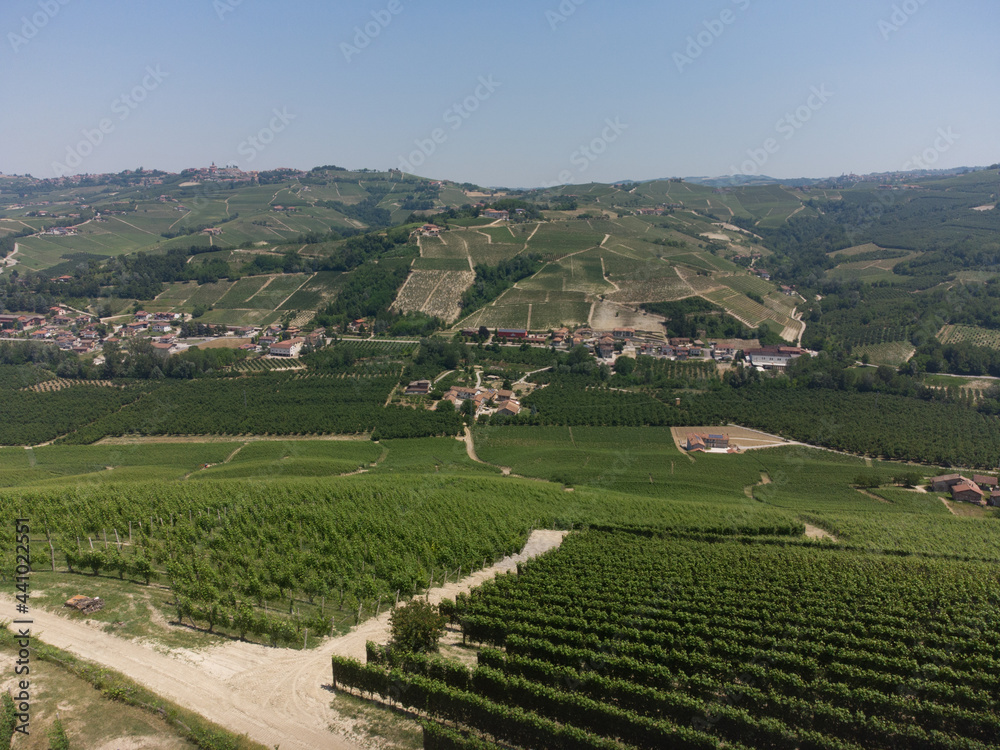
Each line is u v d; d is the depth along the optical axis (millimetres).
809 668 40000
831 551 69125
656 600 49625
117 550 58625
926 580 56312
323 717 33938
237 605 46938
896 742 33438
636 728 33031
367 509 74000
